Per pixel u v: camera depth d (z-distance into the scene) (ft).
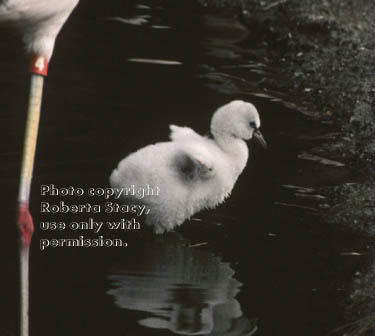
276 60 42.91
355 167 32.55
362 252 26.63
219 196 28.76
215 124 29.27
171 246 26.68
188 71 40.09
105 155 31.17
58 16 25.66
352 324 22.43
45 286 23.57
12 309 22.29
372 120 36.45
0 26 25.75
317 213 28.94
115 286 23.79
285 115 36.65
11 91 36.06
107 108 35.27
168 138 32.91
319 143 34.35
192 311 22.63
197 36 44.70
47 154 30.89
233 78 39.93
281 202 29.55
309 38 45.21
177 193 27.40
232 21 47.32
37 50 26.18
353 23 45.83
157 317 22.22
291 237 27.35
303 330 22.06
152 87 37.81
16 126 33.01
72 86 37.11
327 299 23.72
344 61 42.50
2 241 25.81
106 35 43.45
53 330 21.36
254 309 23.00
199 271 25.02
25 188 26.37
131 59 40.73
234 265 25.53
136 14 46.80
